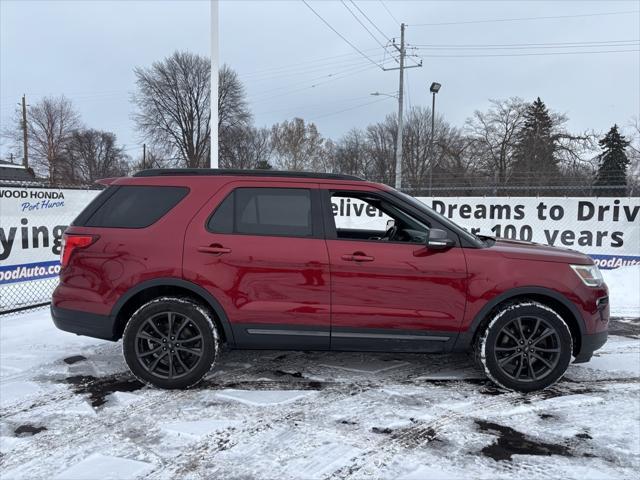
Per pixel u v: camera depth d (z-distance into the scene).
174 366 3.91
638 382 4.18
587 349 3.92
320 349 3.93
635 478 2.70
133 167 71.81
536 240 10.38
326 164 70.50
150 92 58.47
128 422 3.36
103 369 4.42
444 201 10.95
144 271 3.82
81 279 3.91
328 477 2.70
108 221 3.97
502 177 24.97
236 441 3.10
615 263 9.91
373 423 3.36
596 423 3.39
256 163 65.62
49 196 7.30
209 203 3.94
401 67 29.75
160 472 2.74
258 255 3.81
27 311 6.53
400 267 3.80
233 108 58.41
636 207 9.70
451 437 3.17
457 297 3.83
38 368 4.44
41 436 3.16
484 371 3.92
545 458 2.92
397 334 3.86
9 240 6.74
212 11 8.77
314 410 3.56
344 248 3.83
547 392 3.93
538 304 3.85
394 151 55.88
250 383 4.07
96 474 2.72
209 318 3.86
